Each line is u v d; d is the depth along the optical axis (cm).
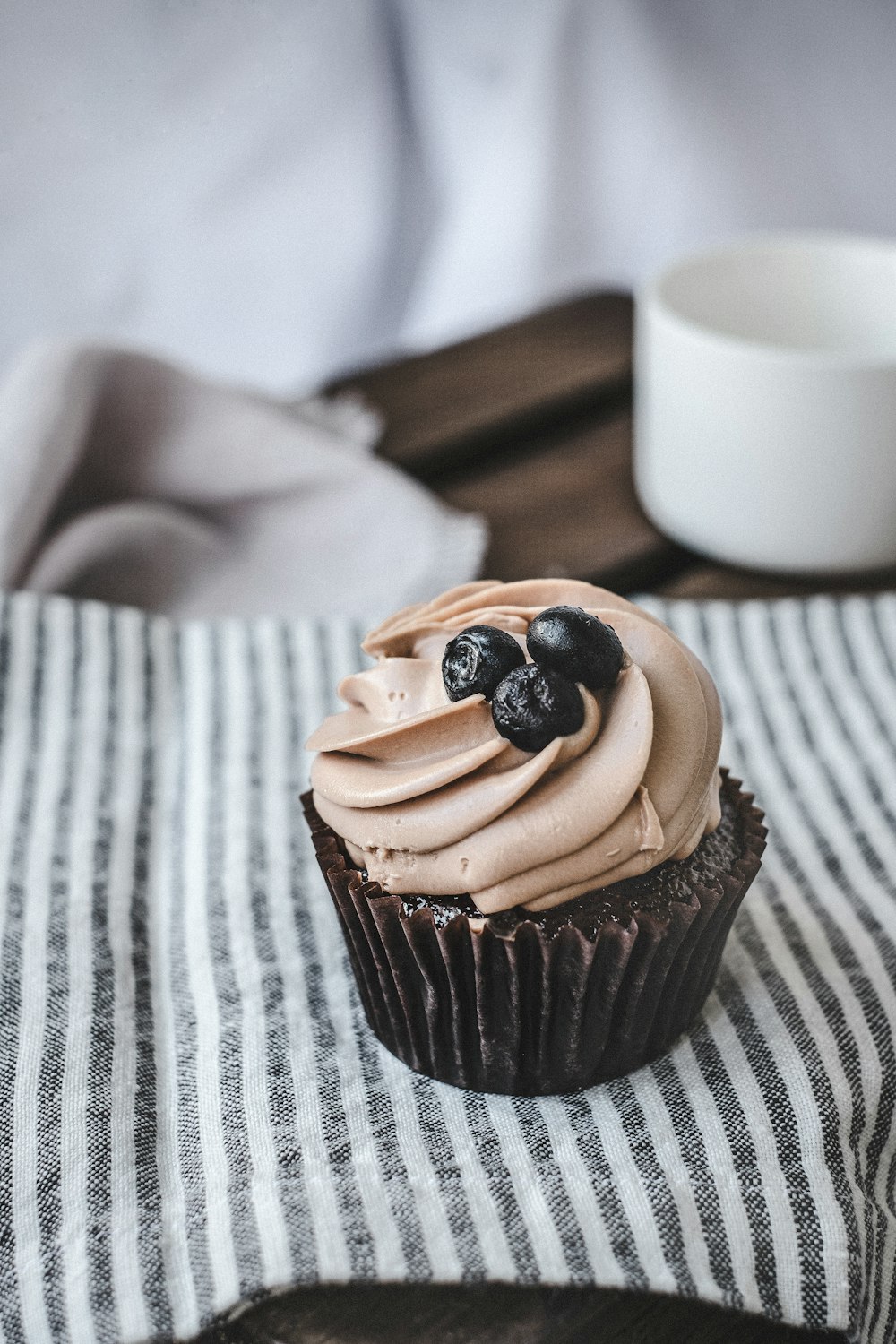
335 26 64
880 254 45
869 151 70
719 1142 29
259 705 39
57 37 41
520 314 68
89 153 57
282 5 60
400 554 44
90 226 63
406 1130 29
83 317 66
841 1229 27
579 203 72
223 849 35
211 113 48
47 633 39
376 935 29
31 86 42
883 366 40
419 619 30
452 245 74
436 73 69
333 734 30
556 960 28
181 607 44
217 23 46
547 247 72
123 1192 28
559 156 70
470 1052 29
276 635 40
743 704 39
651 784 28
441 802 28
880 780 36
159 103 46
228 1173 28
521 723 28
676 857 29
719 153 70
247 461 45
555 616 28
